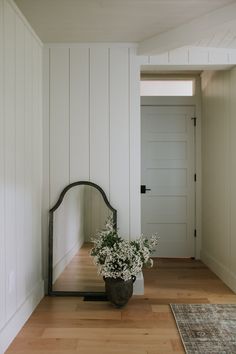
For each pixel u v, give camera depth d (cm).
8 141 206
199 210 416
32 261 257
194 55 291
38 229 275
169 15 236
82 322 229
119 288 247
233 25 227
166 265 382
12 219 213
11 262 210
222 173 332
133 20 243
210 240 375
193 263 392
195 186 417
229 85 311
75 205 291
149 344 199
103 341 203
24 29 240
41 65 286
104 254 253
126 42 288
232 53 293
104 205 288
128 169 290
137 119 290
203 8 224
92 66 289
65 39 280
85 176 291
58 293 281
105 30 262
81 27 256
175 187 418
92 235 289
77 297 278
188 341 202
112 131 290
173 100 414
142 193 418
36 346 197
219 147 342
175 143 417
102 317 237
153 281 322
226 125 320
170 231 417
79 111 290
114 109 290
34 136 265
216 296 281
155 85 425
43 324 226
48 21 244
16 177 221
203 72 401
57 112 290
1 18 195
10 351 192
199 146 415
